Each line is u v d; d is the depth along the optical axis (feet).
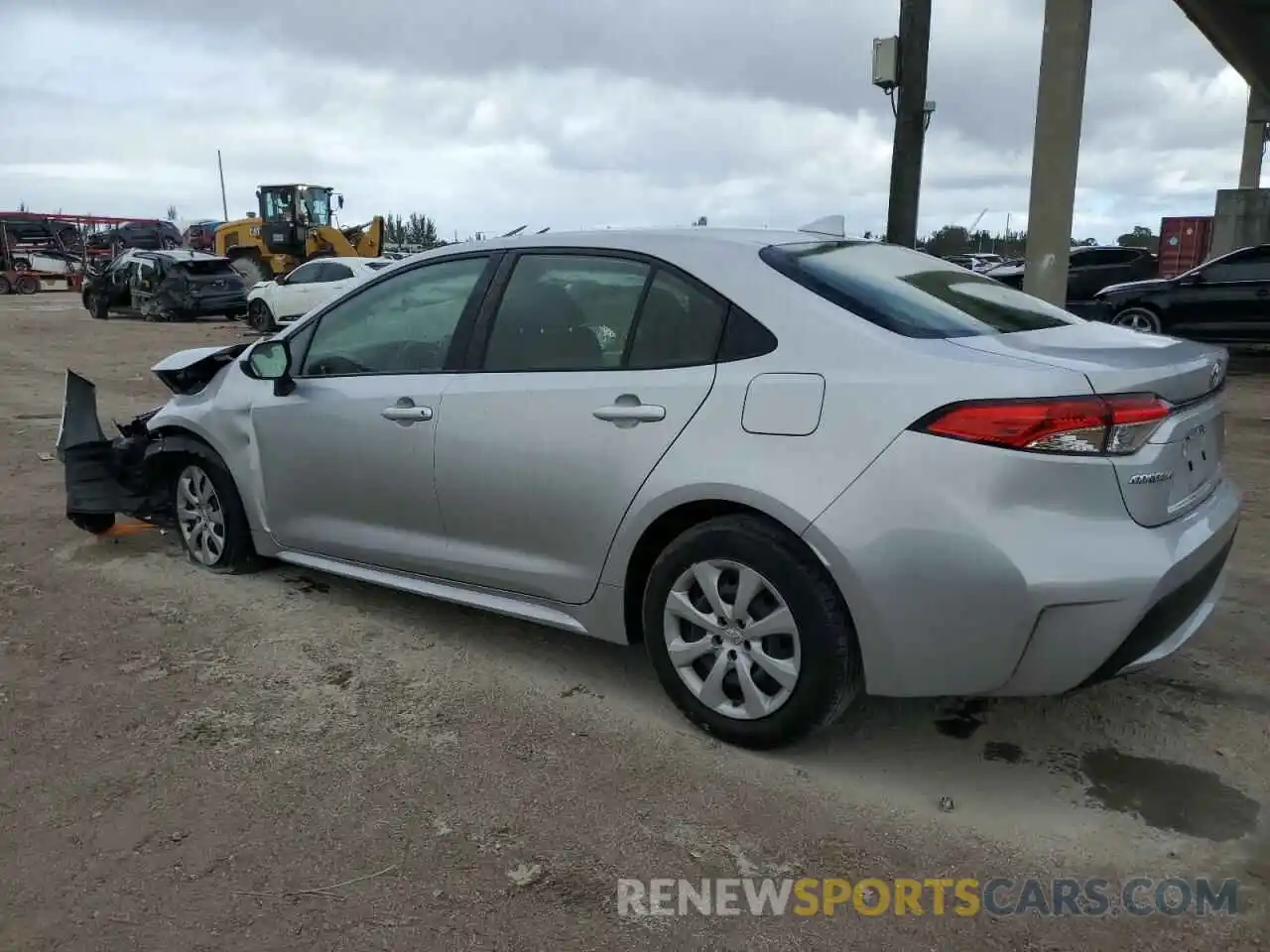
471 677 12.67
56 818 9.60
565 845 9.18
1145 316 48.62
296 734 11.23
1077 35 35.78
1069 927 8.14
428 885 8.63
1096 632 8.89
